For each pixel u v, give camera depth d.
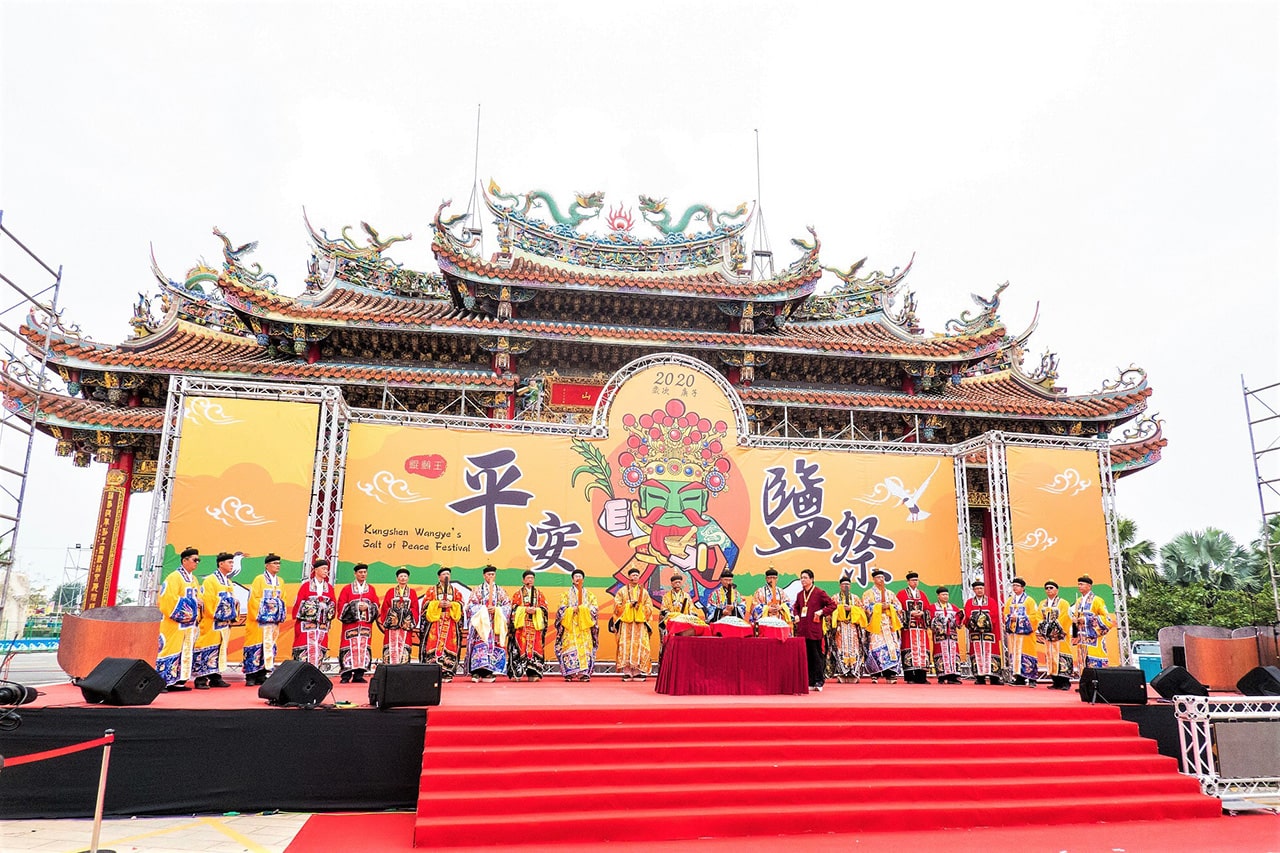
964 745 8.69
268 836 6.96
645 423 15.68
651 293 20.08
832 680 14.50
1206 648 13.06
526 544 14.80
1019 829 7.66
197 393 13.25
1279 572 35.78
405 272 22.19
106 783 7.58
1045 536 15.27
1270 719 9.08
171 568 12.58
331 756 8.10
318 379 18.12
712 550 15.36
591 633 13.73
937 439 21.20
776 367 20.97
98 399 18.62
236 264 18.28
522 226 21.41
